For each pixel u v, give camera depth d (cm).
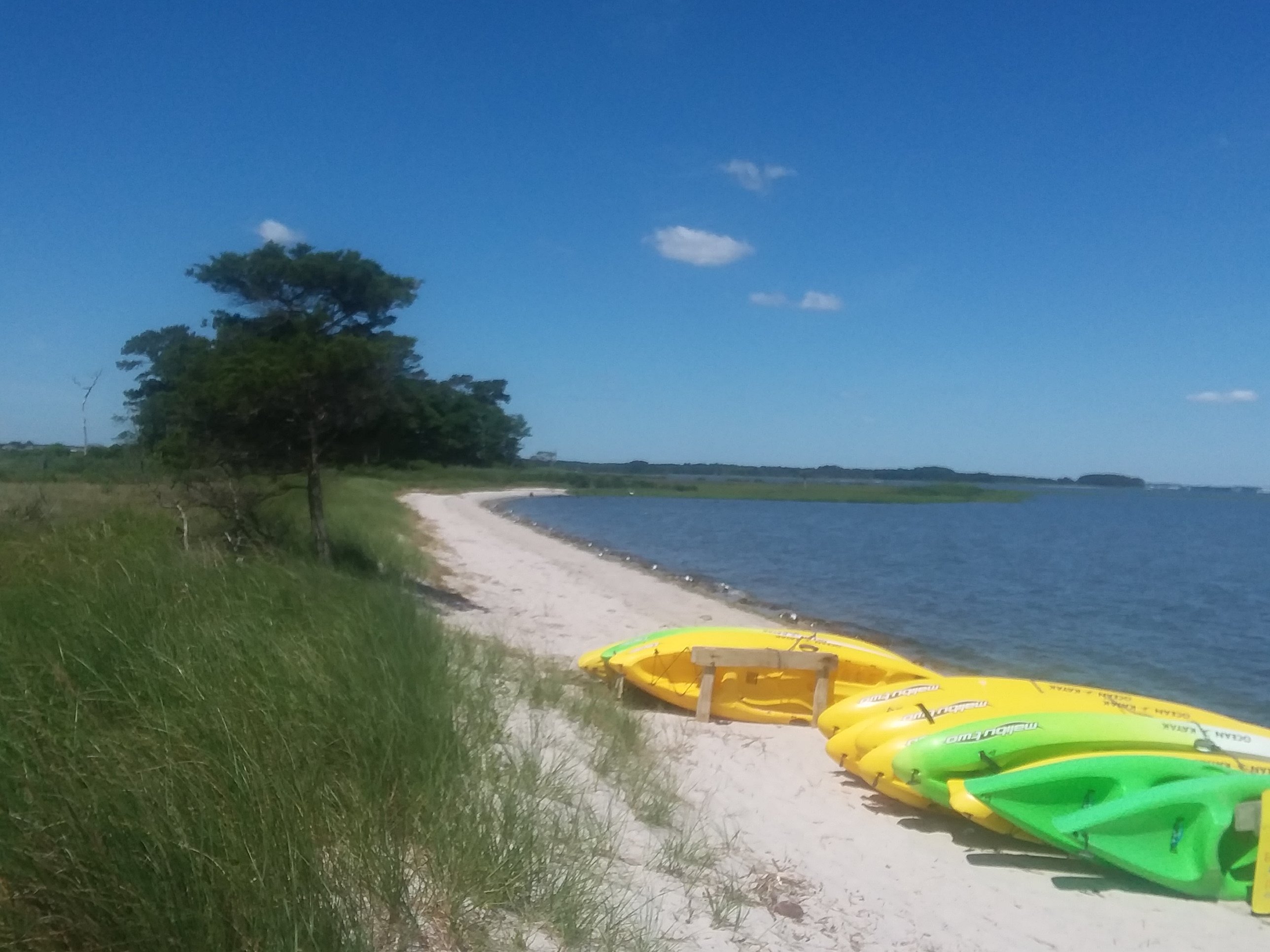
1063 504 10619
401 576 1534
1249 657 1653
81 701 480
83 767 390
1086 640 1791
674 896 491
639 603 1855
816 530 4762
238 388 1153
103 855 331
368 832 422
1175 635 1858
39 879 326
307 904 346
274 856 364
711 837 619
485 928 397
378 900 386
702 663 955
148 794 371
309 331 1286
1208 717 770
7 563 869
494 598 1686
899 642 1706
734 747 881
